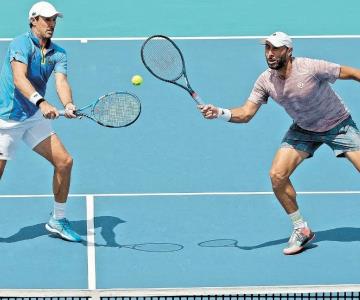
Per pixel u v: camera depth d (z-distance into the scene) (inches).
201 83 2159.2
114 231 1664.6
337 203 1744.6
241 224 1684.3
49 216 1708.9
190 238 1644.9
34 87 1579.7
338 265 1567.4
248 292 1429.6
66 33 2368.4
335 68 1518.2
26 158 1886.1
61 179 1611.7
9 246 1621.6
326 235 1648.6
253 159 1898.4
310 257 1588.3
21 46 1553.9
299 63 1517.0
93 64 2226.9
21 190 1791.3
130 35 2368.4
